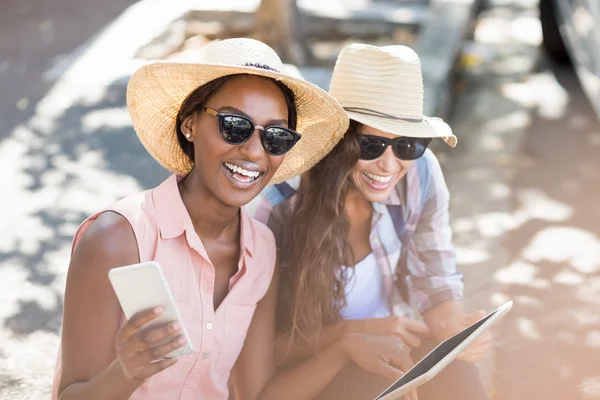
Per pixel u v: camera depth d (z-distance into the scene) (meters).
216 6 7.66
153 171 5.07
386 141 2.54
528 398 3.12
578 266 4.16
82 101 6.04
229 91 2.09
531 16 8.44
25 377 3.17
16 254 4.13
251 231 2.33
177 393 2.19
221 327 2.23
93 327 2.05
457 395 2.54
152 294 1.70
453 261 2.89
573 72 6.88
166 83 2.13
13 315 3.61
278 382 2.48
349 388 2.54
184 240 2.17
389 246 2.73
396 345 2.54
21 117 5.77
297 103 2.29
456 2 7.70
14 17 7.92
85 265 2.06
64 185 4.86
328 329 2.64
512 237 4.43
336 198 2.57
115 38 7.05
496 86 6.61
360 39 7.57
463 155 5.43
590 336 3.55
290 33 7.09
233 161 2.10
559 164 5.30
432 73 6.05
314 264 2.58
